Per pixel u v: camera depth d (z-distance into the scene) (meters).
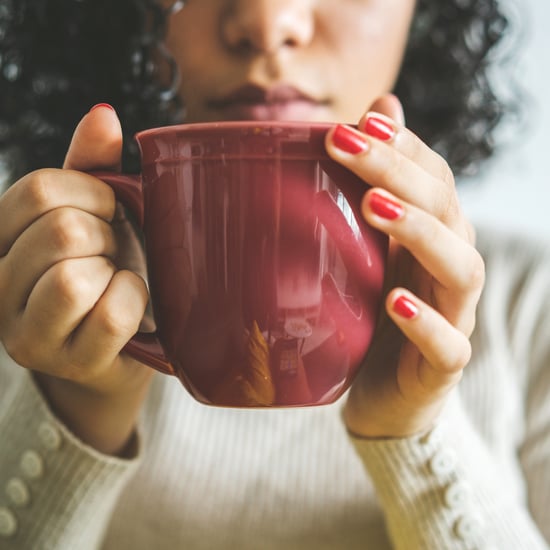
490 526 0.69
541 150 1.49
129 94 0.87
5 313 0.50
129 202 0.50
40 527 0.67
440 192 0.46
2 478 0.69
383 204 0.44
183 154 0.45
